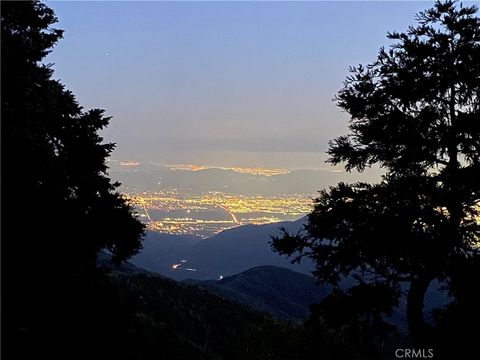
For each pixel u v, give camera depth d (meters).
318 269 16.77
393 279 15.87
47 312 12.39
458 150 15.81
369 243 15.64
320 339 18.97
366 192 16.47
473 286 13.53
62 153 17.03
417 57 15.94
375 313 15.88
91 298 13.27
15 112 14.94
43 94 16.36
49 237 13.38
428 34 16.31
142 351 15.27
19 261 12.76
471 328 12.80
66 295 12.86
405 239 15.17
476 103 15.79
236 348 23.41
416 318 15.36
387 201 15.97
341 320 15.82
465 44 15.88
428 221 15.40
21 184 13.70
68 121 17.47
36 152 14.60
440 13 16.27
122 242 16.72
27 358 11.34
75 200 15.55
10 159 13.77
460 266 14.16
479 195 15.20
